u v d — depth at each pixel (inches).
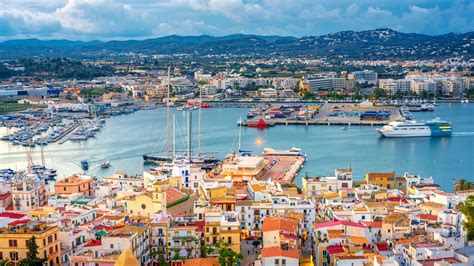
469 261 6028.5
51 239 6688.0
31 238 6397.6
